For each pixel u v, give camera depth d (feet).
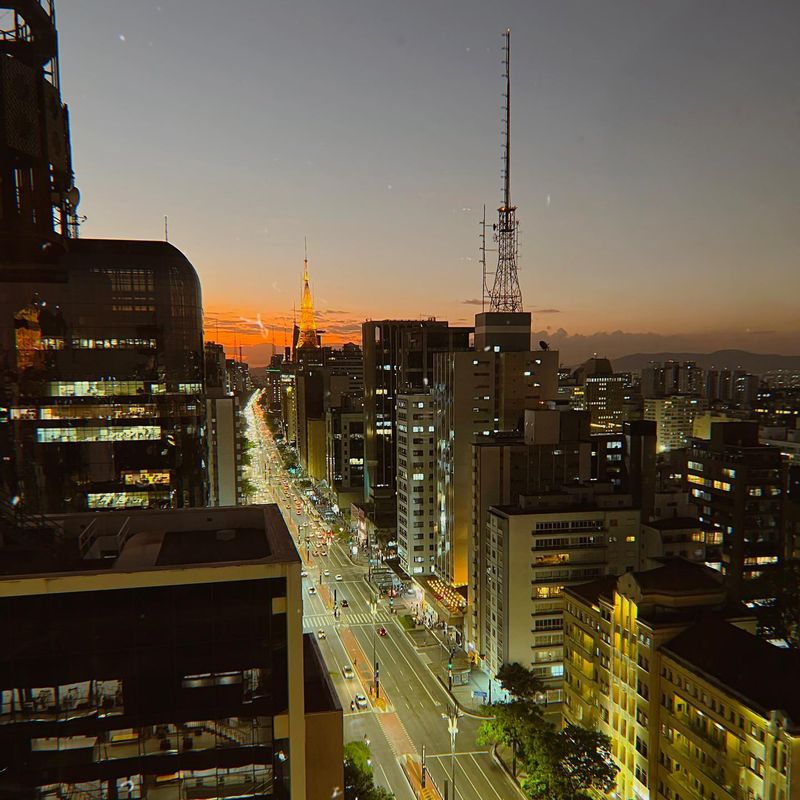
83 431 376.89
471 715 361.30
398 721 355.97
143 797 115.03
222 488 508.94
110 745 113.09
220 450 508.53
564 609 318.65
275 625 116.47
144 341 382.01
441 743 334.24
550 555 367.86
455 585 501.97
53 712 110.93
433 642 459.73
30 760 111.04
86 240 381.81
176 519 148.05
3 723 110.01
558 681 368.89
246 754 117.39
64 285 367.45
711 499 501.97
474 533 419.33
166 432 388.57
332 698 143.43
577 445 422.82
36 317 363.76
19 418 366.22
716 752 214.28
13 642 108.68
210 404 504.02
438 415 532.73
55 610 109.50
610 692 278.46
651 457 397.19
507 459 414.21
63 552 131.95
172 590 112.98
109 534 145.38
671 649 241.96
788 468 519.60
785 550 476.13
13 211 337.11
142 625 112.47
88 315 372.99
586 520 371.97
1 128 314.76
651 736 247.91
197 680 115.03
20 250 350.84
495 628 382.63
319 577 616.80
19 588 107.86
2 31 310.04
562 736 268.21
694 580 264.72
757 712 197.47
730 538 481.46
